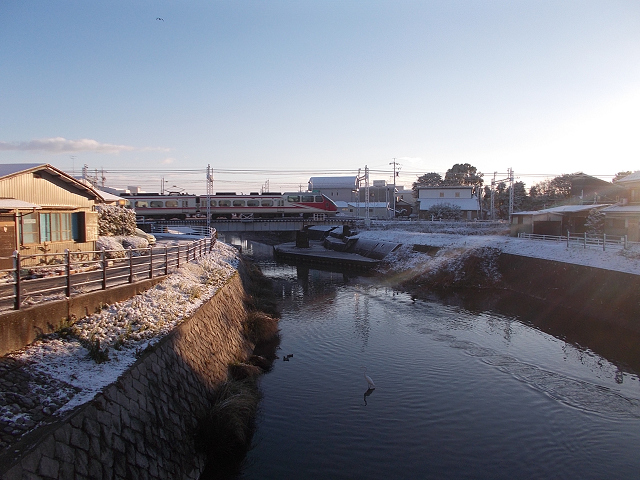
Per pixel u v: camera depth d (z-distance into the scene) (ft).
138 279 49.73
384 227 205.16
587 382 56.18
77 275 49.32
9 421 21.98
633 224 112.27
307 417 46.57
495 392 53.26
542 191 294.46
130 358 32.55
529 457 40.32
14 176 50.52
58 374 27.43
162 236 134.31
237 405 40.55
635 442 42.75
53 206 56.44
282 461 38.68
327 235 244.83
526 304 99.76
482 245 135.44
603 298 85.66
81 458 22.89
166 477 28.91
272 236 279.90
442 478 37.19
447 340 73.41
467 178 326.65
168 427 32.09
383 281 132.05
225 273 81.92
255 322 71.51
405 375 58.39
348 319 86.79
